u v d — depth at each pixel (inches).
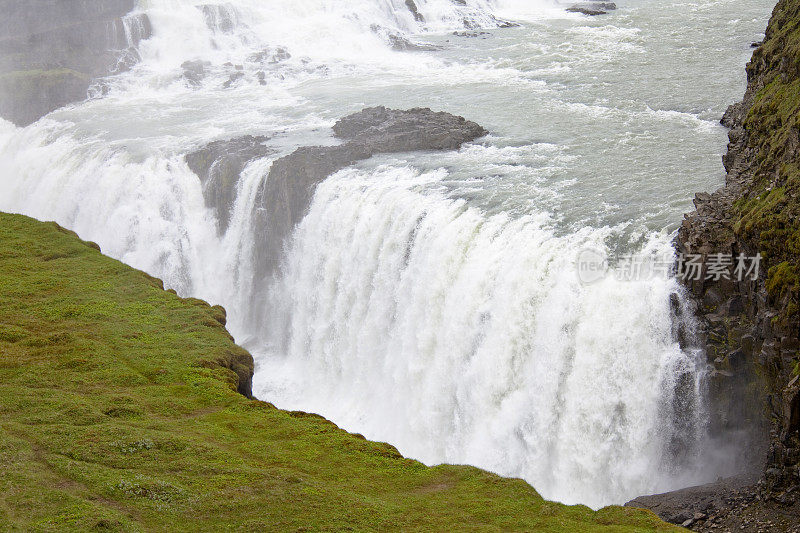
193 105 3732.8
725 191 2017.7
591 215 2170.3
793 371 1529.3
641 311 1822.1
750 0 4234.7
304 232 2719.0
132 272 2281.0
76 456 1396.4
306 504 1293.1
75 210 3284.9
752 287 1706.4
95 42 4242.1
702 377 1753.2
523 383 2018.9
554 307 1950.1
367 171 2694.4
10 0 4458.7
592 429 1863.9
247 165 2928.2
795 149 1876.2
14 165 3533.5
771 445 1549.0
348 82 3774.6
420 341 2267.5
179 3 4372.5
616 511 1339.8
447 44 4183.1
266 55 4163.4
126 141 3346.5
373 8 4485.7
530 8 4815.5
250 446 1498.5
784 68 2330.2
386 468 1472.7
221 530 1225.4
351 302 2554.1
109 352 1823.3
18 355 1790.1
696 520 1539.1
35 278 2206.0
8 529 1160.8
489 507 1338.6
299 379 2652.6
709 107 2898.6
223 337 1950.1
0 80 4040.4
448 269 2237.9
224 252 3009.4
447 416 2185.0
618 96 3125.0
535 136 2829.7
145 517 1242.6
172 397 1663.4
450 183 2507.4
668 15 4146.2
